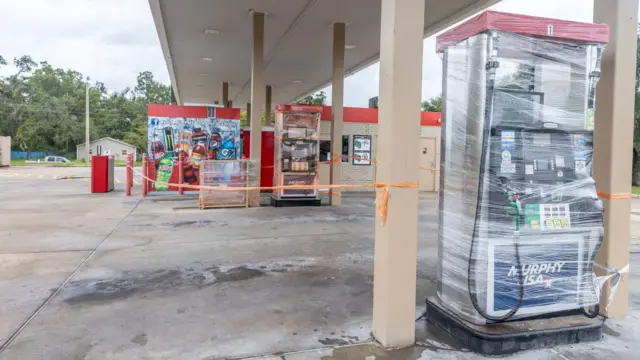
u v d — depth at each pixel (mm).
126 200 11969
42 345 3092
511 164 3121
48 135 63844
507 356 3020
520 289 3172
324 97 53688
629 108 3672
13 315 3646
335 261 5551
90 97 75688
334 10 9984
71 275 4828
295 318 3674
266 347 3119
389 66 3035
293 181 11055
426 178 16609
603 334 3381
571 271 3307
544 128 3197
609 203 3678
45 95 67625
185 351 3039
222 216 9266
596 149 3758
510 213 3119
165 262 5430
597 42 3277
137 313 3734
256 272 5027
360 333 3387
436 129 16625
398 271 3115
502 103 3094
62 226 7906
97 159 13930
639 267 5477
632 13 3619
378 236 3229
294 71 17141
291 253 5961
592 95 3314
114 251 5992
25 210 9945
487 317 3111
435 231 8023
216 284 4570
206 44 13188
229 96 25359
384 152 3117
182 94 24797
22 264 5273
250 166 10773
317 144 11148
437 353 3061
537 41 3160
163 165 13352
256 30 10367
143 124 77000
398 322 3141
